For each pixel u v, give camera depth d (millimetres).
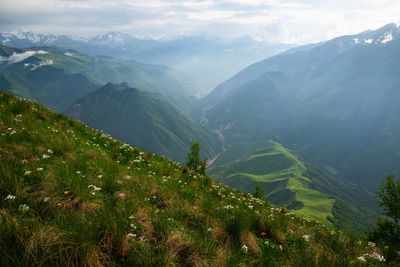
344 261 5332
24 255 3316
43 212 4688
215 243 5500
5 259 3223
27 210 4434
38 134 10062
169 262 4070
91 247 3785
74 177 6391
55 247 3641
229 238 5797
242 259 4906
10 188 5062
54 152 8844
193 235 5566
